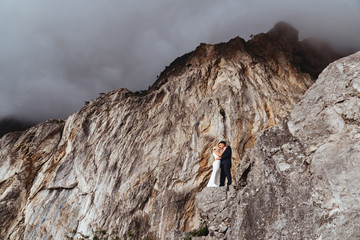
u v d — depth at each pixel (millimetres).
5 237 30141
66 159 34250
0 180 36312
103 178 29797
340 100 6328
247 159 7848
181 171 26438
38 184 34000
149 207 25062
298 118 7051
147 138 31047
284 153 6863
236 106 29016
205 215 8656
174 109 32594
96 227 25328
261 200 6770
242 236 6711
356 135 5750
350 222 5051
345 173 5547
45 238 27984
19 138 41312
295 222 5922
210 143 27250
